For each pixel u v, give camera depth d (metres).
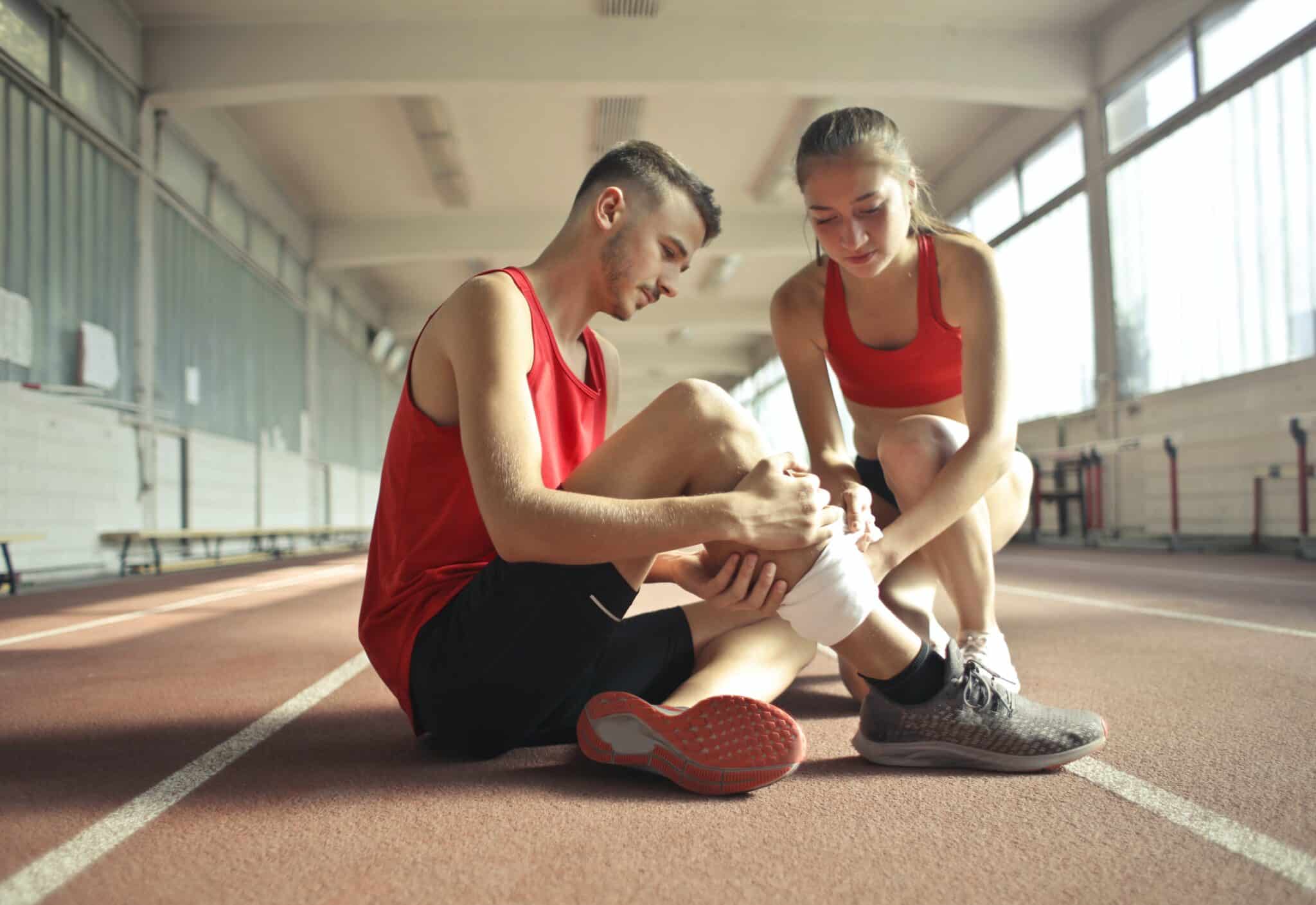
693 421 1.04
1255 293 5.96
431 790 1.04
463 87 7.39
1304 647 1.98
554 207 11.13
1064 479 8.44
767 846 0.83
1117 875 0.75
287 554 10.41
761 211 11.13
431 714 1.14
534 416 1.04
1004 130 9.30
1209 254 6.40
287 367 10.80
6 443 5.25
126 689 1.82
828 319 1.60
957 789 1.01
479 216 11.30
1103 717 1.35
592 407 1.24
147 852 0.84
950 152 10.16
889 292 1.51
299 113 8.65
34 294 5.59
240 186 9.10
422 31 7.37
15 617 3.43
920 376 1.59
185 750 1.27
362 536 14.42
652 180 1.16
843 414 10.49
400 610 1.16
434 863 0.80
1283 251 5.73
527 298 1.10
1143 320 7.15
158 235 7.38
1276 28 5.80
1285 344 5.70
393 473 1.18
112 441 6.53
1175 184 6.75
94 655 2.35
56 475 5.79
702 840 0.85
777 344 1.71
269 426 10.19
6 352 5.29
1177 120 6.68
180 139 7.81
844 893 0.72
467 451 1.01
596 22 7.45
